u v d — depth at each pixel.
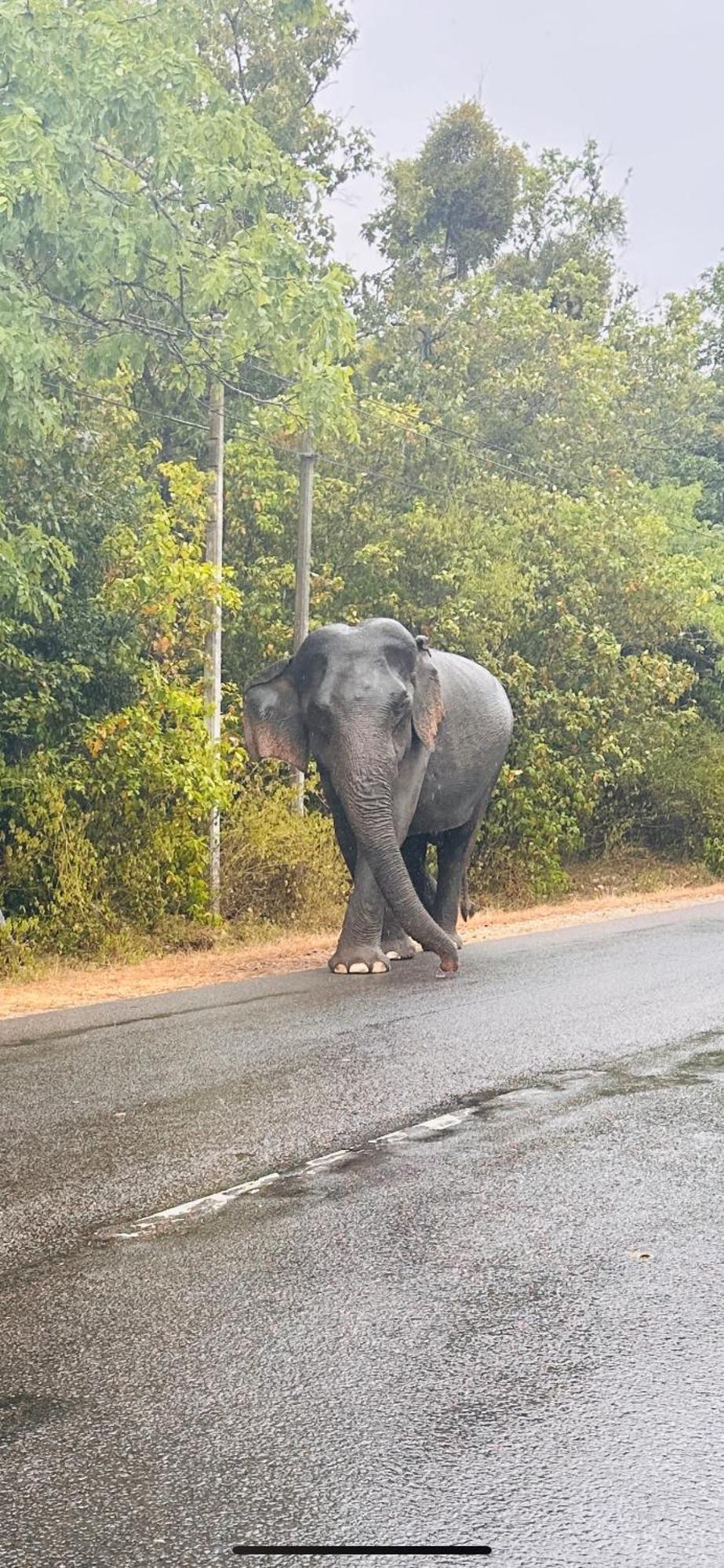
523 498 24.44
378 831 11.86
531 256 37.22
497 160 34.28
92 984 12.19
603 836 25.59
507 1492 3.47
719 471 35.38
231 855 16.88
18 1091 7.66
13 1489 3.50
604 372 30.62
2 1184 6.00
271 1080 7.89
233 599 16.23
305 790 19.17
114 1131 6.83
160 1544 3.27
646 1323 4.54
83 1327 4.50
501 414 29.38
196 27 14.91
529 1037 9.14
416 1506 3.41
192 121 13.48
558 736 22.77
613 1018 9.88
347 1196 5.84
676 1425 3.82
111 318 15.39
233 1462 3.62
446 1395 4.00
